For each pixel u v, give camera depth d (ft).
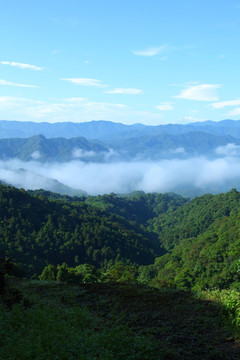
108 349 23.76
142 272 236.63
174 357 24.48
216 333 29.09
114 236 360.89
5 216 308.81
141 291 44.70
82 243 325.62
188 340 27.96
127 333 28.32
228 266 198.18
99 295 44.01
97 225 370.12
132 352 23.86
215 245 237.66
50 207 379.96
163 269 266.77
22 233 292.20
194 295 41.57
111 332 26.48
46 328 25.13
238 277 185.26
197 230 473.67
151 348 24.40
